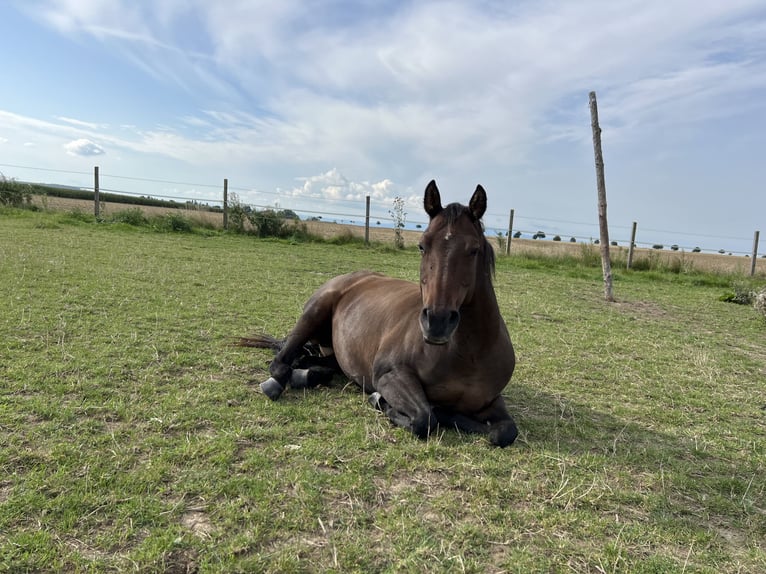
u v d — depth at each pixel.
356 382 3.97
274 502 2.30
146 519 2.11
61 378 3.57
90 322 5.05
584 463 2.94
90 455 2.57
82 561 1.85
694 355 6.02
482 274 2.97
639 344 6.39
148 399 3.37
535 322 7.29
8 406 3.05
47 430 2.79
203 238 14.61
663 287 13.04
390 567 1.94
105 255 9.29
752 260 16.59
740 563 2.14
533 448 3.09
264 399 3.59
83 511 2.13
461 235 2.83
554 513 2.39
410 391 3.20
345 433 3.10
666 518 2.45
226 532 2.07
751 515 2.55
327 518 2.23
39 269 7.36
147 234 14.11
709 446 3.42
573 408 3.94
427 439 3.07
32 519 2.06
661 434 3.58
